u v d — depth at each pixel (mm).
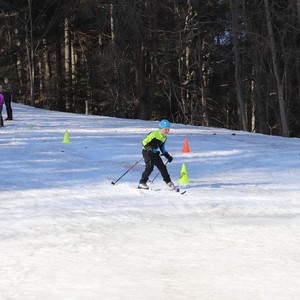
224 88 65438
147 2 55438
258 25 52906
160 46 59750
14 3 68000
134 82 64312
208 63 60844
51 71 81375
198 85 63625
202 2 57500
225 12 56938
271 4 49812
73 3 63031
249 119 72812
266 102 57219
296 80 59750
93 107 71438
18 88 76938
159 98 66125
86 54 69938
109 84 60750
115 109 62875
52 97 72312
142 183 14828
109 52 57156
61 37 71250
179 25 56406
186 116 58562
